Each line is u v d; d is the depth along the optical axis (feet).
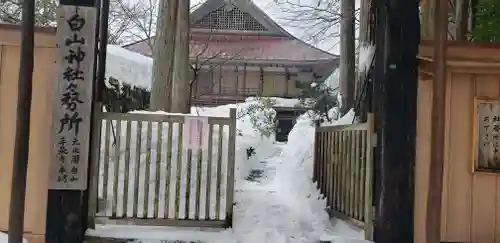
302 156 26.78
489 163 16.16
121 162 20.33
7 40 15.40
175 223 15.99
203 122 16.26
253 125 44.37
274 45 76.07
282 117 68.54
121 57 32.81
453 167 16.24
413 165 14.75
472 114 16.26
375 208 15.53
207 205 16.20
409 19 14.97
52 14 39.37
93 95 15.87
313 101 45.42
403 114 14.83
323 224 18.60
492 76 16.29
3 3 36.35
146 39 58.49
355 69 35.40
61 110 14.56
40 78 15.52
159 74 32.83
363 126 16.66
